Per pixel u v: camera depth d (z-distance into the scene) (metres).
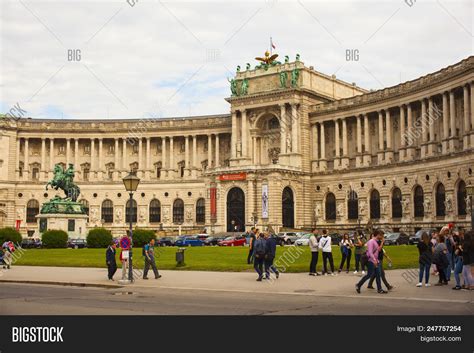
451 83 103.94
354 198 127.12
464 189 98.94
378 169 121.19
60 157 162.25
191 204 153.88
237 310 28.73
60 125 159.38
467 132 98.19
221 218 129.38
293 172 129.00
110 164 161.88
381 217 119.50
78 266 59.53
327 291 36.22
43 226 97.62
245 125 139.88
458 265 35.81
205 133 154.50
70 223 98.12
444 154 103.25
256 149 140.50
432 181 107.19
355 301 31.78
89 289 40.72
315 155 135.25
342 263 48.03
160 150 160.62
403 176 114.88
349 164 130.62
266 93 135.50
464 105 100.44
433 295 33.44
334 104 132.25
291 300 32.72
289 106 134.25
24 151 159.12
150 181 157.62
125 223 157.50
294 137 132.38
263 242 42.97
